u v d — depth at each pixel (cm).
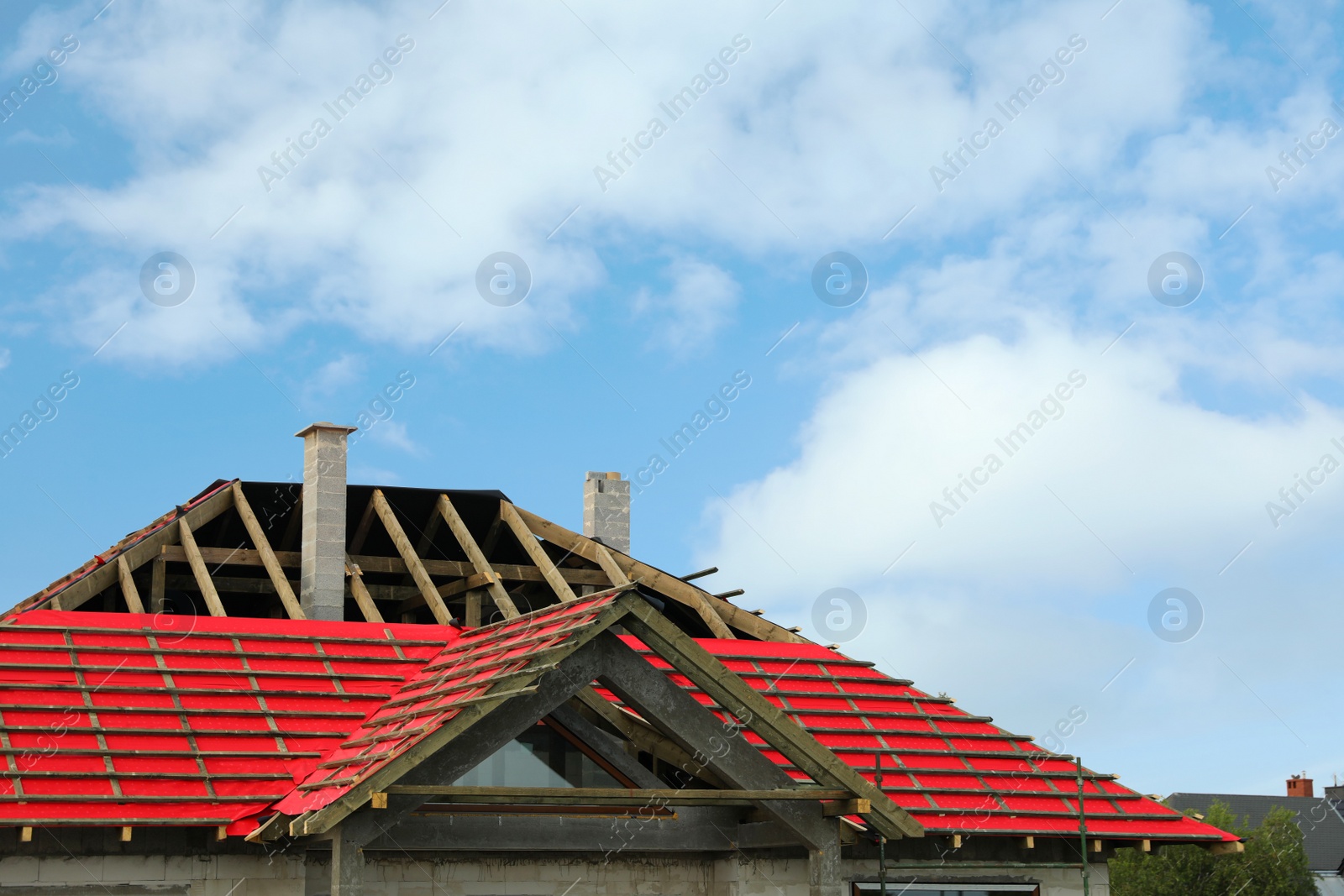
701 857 1591
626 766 1553
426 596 2042
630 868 1552
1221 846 1800
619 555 2273
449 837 1388
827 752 1374
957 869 1705
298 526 2338
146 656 1602
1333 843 7062
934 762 1794
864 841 1552
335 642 1733
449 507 2305
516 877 1488
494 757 1556
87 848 1353
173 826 1357
